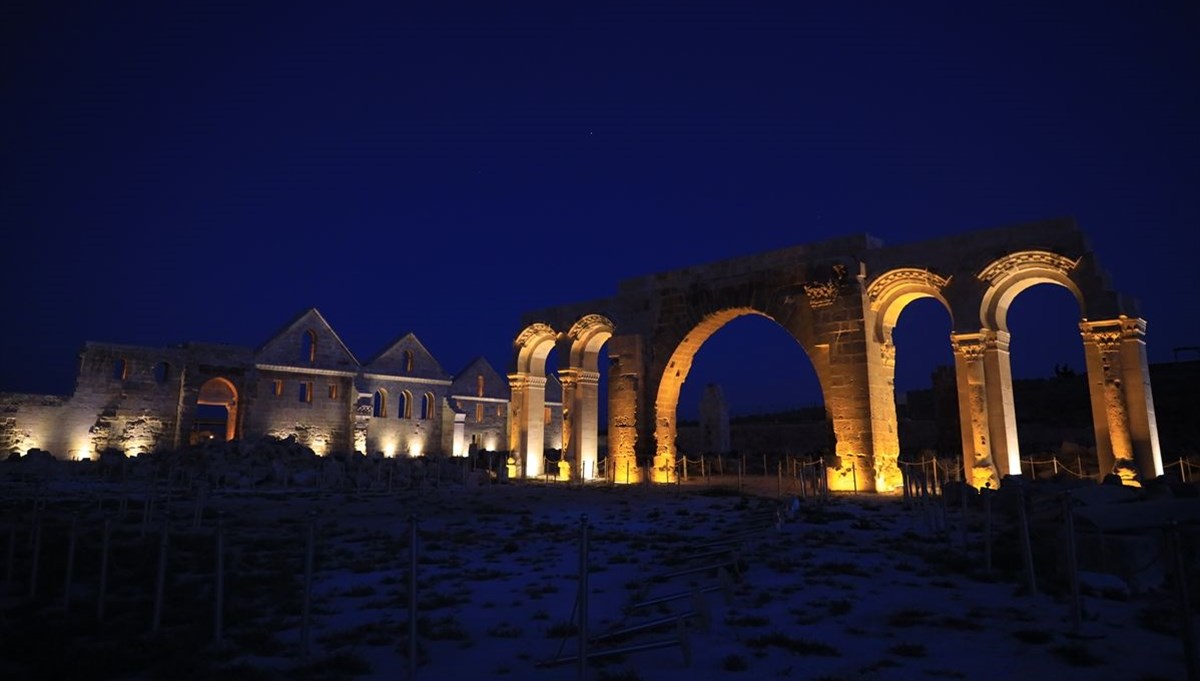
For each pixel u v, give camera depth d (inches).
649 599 408.5
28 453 1531.7
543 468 1587.1
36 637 328.8
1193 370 1518.2
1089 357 886.4
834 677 270.7
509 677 280.7
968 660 289.7
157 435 1813.5
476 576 477.7
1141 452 835.4
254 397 1952.5
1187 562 419.8
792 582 439.8
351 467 1405.0
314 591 439.2
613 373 1400.1
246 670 283.3
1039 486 714.2
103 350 1772.9
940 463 1090.7
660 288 1374.3
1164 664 279.0
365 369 2175.2
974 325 976.9
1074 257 906.7
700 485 1254.3
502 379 2561.5
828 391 1101.7
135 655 306.5
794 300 1168.2
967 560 480.4
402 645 316.8
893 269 1069.1
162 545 351.9
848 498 946.1
